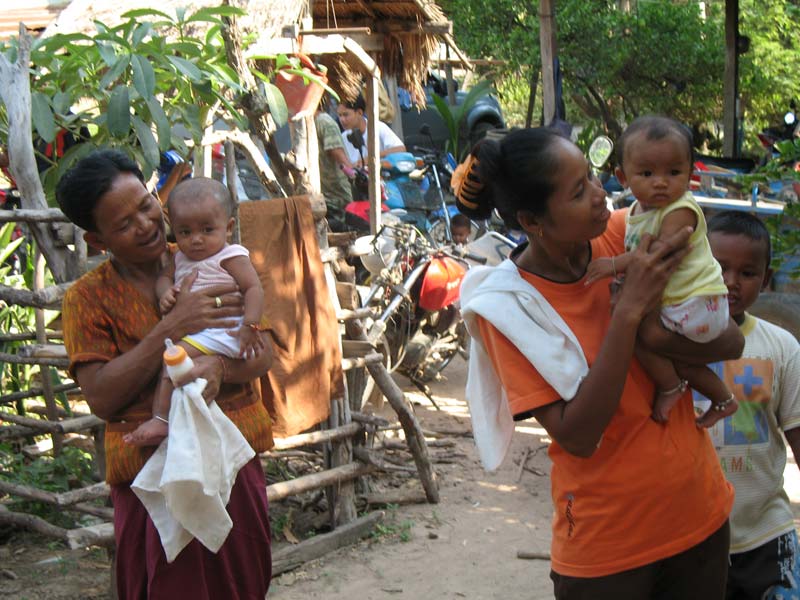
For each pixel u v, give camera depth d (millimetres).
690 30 13547
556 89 10391
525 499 4961
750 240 2650
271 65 4809
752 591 2748
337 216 7602
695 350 2135
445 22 7379
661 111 14016
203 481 2404
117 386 2498
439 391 7031
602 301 2209
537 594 3916
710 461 2285
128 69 4129
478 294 2240
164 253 2758
